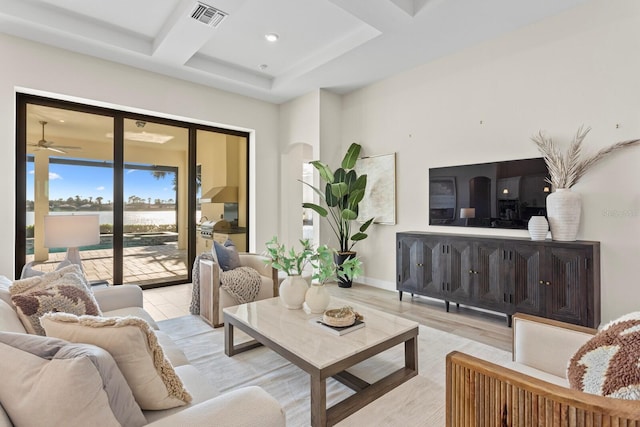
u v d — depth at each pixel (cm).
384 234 488
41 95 379
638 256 281
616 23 293
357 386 212
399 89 464
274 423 97
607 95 297
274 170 581
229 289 327
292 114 562
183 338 293
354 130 528
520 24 342
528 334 159
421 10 316
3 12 308
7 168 346
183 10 317
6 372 88
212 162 535
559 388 84
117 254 449
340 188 476
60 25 337
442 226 418
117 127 444
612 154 294
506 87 361
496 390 94
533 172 341
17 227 376
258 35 385
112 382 92
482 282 341
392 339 207
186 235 509
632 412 73
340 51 401
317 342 196
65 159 409
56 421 81
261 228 564
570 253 285
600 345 112
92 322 108
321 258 248
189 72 445
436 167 423
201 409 95
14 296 157
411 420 181
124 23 357
